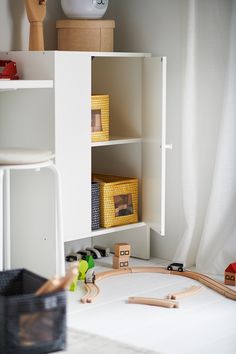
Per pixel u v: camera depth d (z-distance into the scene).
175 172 3.81
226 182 3.54
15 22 3.62
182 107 3.64
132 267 3.62
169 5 3.74
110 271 3.53
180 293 3.22
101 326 2.84
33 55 3.33
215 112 3.62
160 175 3.65
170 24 3.74
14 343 1.97
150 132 3.69
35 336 1.99
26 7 3.51
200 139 3.66
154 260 3.88
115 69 3.84
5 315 1.96
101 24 3.68
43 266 3.36
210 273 3.62
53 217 3.31
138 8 3.87
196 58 3.61
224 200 3.56
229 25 3.53
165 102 3.57
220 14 3.55
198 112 3.65
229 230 3.59
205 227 3.62
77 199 3.45
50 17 3.81
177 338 2.72
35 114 3.35
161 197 3.66
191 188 3.66
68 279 2.03
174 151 3.80
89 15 3.66
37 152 2.97
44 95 3.31
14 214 3.46
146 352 2.47
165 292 3.29
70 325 2.84
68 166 3.38
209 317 2.97
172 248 3.87
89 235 3.54
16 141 3.45
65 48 3.70
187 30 3.59
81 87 3.39
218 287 3.30
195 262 3.76
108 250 3.92
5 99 3.47
